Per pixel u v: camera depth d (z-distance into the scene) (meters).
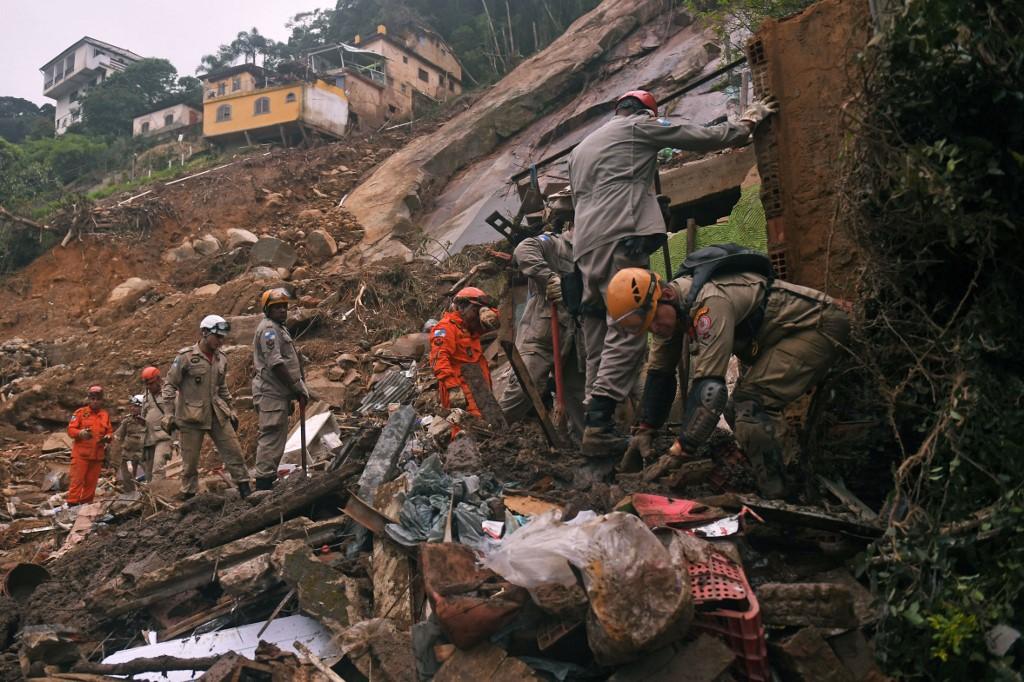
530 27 40.12
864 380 4.11
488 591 3.24
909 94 3.38
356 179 25.62
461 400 6.68
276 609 4.19
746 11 10.17
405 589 3.93
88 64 62.28
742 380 4.08
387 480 4.82
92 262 21.77
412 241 21.33
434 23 43.69
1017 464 3.03
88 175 41.72
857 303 3.93
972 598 2.82
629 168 4.60
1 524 10.73
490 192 21.36
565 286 5.16
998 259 3.36
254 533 4.99
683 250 7.58
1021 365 3.34
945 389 3.39
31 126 65.50
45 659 4.27
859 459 4.14
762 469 3.93
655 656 2.96
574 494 4.14
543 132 23.30
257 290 17.58
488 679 3.08
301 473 6.18
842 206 3.80
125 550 5.46
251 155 30.27
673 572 2.92
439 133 25.97
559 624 3.12
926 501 3.25
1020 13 3.17
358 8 48.88
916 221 3.44
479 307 6.14
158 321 17.61
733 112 12.78
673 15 24.53
